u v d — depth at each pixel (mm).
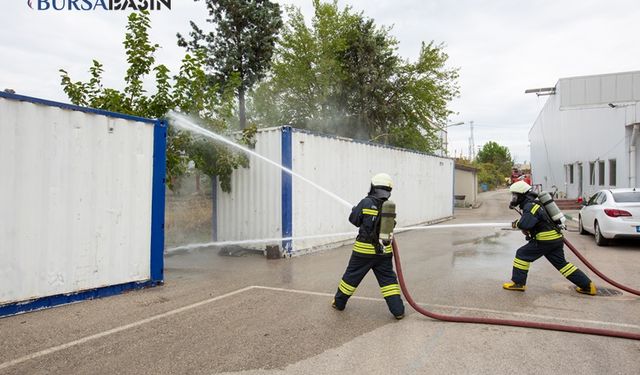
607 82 25219
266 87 23562
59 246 5527
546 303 5777
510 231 14773
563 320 5047
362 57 24109
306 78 23641
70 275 5652
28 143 5199
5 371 3688
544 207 6359
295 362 3893
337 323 4961
